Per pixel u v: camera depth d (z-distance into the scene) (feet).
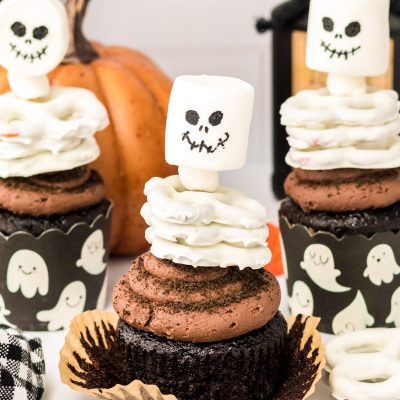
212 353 1.44
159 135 2.01
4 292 1.76
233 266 1.50
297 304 1.79
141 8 2.70
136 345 1.47
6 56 1.69
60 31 1.69
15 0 1.67
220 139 1.42
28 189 1.72
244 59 2.73
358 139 1.66
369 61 1.65
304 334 1.57
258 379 1.47
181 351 1.44
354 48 1.65
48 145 1.70
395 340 1.57
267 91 2.76
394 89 2.07
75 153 1.72
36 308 1.77
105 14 2.70
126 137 1.99
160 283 1.47
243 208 1.45
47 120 1.69
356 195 1.68
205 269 1.47
